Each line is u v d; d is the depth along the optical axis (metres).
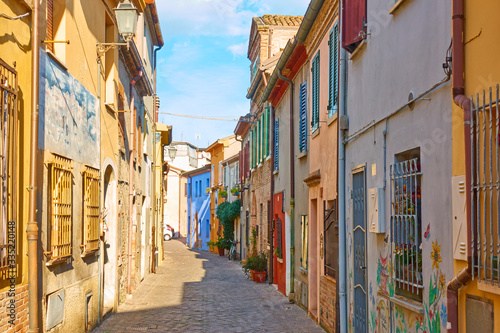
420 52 6.21
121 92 14.32
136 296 16.47
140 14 19.27
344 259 9.74
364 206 8.37
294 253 15.74
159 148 30.75
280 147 18.31
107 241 13.17
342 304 9.68
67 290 8.89
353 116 9.23
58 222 8.30
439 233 5.66
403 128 6.75
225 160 38.12
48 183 8.00
